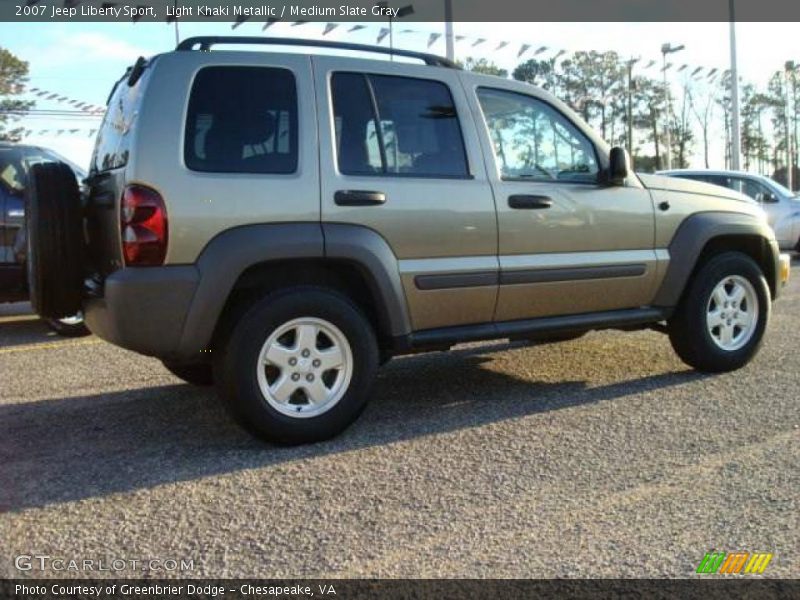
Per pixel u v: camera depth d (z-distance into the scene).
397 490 3.48
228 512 3.28
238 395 3.88
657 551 2.88
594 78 38.09
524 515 3.20
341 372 4.13
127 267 3.72
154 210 3.69
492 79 4.74
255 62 4.02
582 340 6.85
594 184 4.96
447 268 4.37
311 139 4.05
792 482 3.49
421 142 4.40
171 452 4.05
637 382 5.33
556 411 4.67
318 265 4.15
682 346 5.45
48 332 7.98
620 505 3.28
